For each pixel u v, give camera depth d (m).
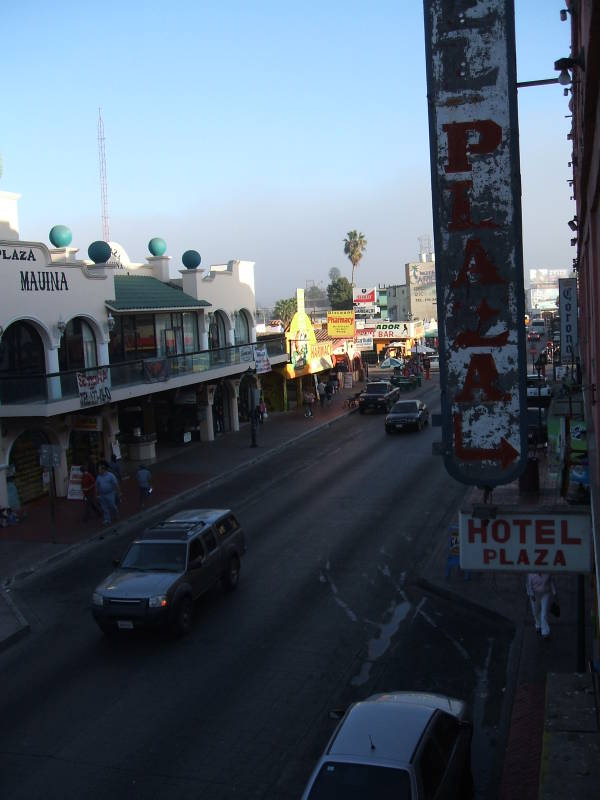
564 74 8.31
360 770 7.90
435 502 24.81
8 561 20.69
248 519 24.06
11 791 9.97
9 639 15.29
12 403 24.81
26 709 12.31
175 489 28.38
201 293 39.31
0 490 24.94
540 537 8.27
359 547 20.47
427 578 17.47
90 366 30.12
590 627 13.66
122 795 9.80
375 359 85.75
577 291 33.69
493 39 8.42
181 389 37.50
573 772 8.60
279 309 130.88
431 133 8.61
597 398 9.46
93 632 15.67
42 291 27.16
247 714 11.87
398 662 13.57
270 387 50.47
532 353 55.91
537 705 11.61
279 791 9.79
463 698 12.18
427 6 8.56
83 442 29.88
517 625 14.74
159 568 15.52
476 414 8.65
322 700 12.27
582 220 13.73
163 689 12.83
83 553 21.58
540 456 24.67
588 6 4.98
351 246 118.75
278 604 16.66
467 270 8.59
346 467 31.50
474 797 9.53
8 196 28.31
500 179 8.49
